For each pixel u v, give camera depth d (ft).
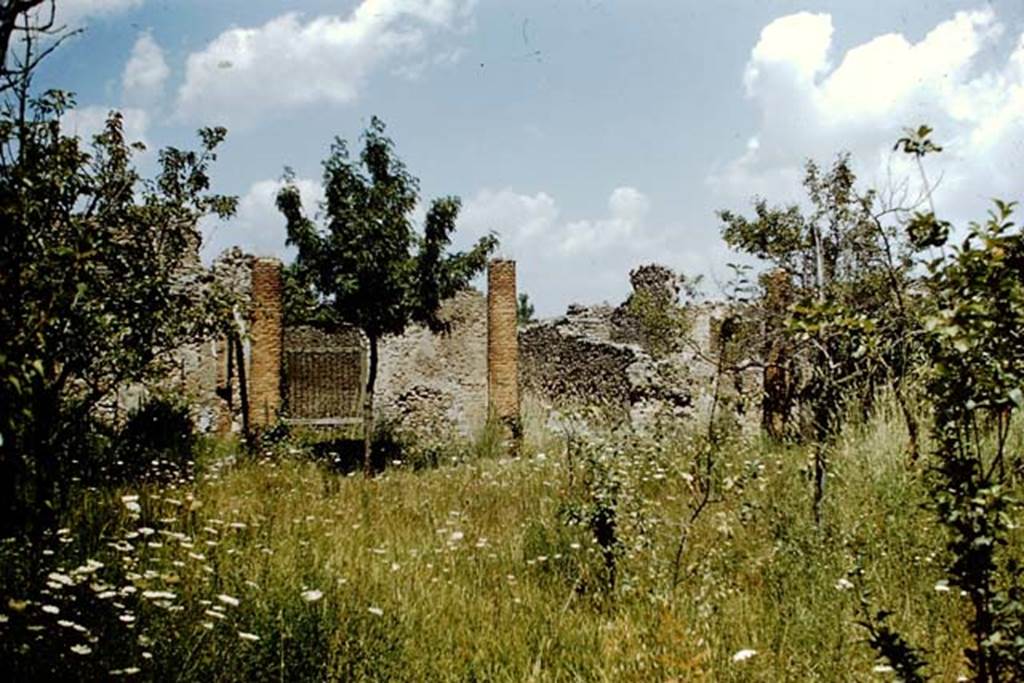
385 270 48.03
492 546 24.88
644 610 18.67
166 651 14.12
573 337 76.07
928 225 11.23
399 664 15.55
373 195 48.29
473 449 51.37
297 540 22.68
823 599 17.99
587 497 24.64
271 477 36.32
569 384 76.64
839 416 30.55
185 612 15.49
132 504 20.65
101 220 24.26
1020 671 10.66
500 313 56.59
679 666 14.79
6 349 12.05
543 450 44.09
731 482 23.49
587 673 15.75
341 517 29.22
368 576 19.63
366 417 47.88
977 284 10.39
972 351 10.69
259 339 51.57
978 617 11.06
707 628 16.80
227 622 15.42
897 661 11.87
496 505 31.07
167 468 35.45
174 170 32.42
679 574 20.93
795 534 22.54
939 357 11.07
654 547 22.47
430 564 21.89
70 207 18.95
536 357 88.22
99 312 19.03
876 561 19.63
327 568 19.61
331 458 49.67
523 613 18.43
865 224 46.65
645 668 15.40
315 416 64.85
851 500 24.38
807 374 36.40
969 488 11.03
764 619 17.61
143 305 26.30
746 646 15.96
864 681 14.43
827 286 46.42
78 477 26.58
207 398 56.39
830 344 27.78
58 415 17.60
